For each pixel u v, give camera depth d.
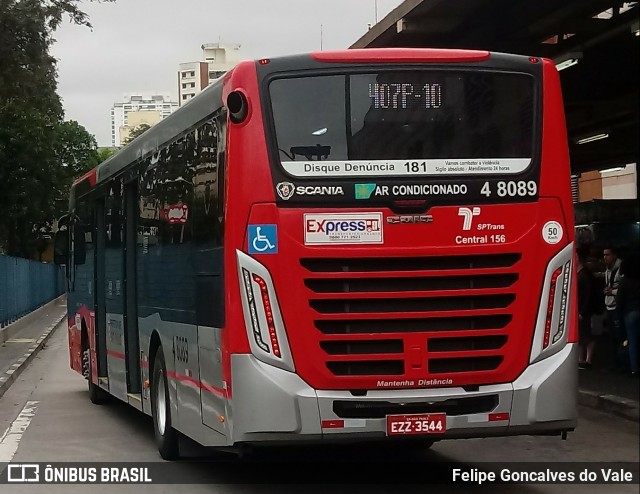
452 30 15.31
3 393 16.23
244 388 7.04
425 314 7.16
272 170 7.09
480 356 7.25
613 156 31.03
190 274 8.38
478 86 7.39
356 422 7.03
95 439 11.21
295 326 7.03
